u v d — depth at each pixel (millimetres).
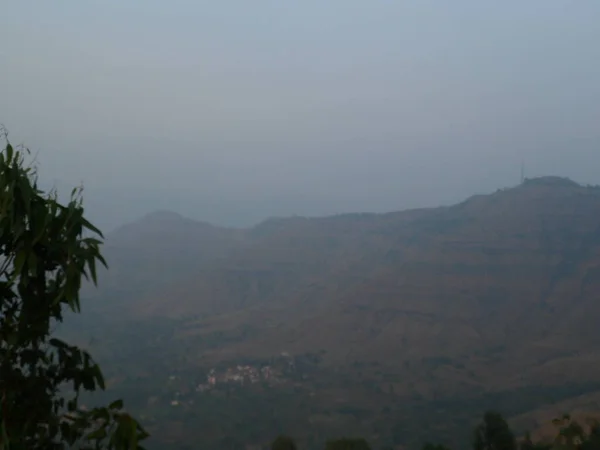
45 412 2955
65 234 2951
